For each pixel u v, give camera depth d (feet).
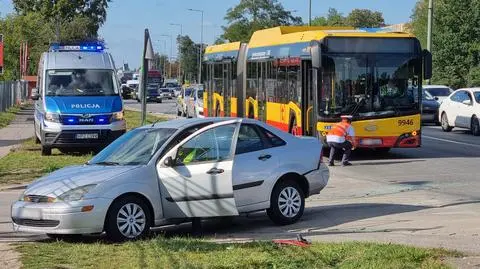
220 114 98.07
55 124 66.49
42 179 32.53
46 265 25.32
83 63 71.10
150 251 27.48
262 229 34.42
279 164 34.83
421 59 62.23
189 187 32.19
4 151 75.05
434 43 153.69
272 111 73.15
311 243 28.53
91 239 31.89
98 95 69.31
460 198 42.09
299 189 35.68
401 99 62.08
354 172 56.13
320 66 59.47
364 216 37.06
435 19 155.84
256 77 79.61
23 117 138.82
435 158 64.95
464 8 150.71
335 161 63.93
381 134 61.77
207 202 32.55
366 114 61.46
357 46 61.36
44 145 67.21
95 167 32.60
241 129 34.22
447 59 152.87
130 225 30.99
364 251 26.04
